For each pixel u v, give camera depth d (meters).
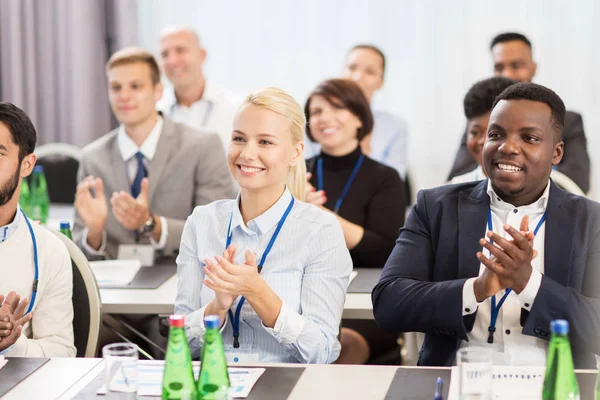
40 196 5.29
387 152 6.62
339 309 2.88
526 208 2.82
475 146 3.93
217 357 2.11
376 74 6.65
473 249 2.82
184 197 4.66
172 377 2.10
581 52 7.08
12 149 2.91
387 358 4.37
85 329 3.07
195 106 6.52
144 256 4.26
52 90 7.41
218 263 2.62
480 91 3.90
